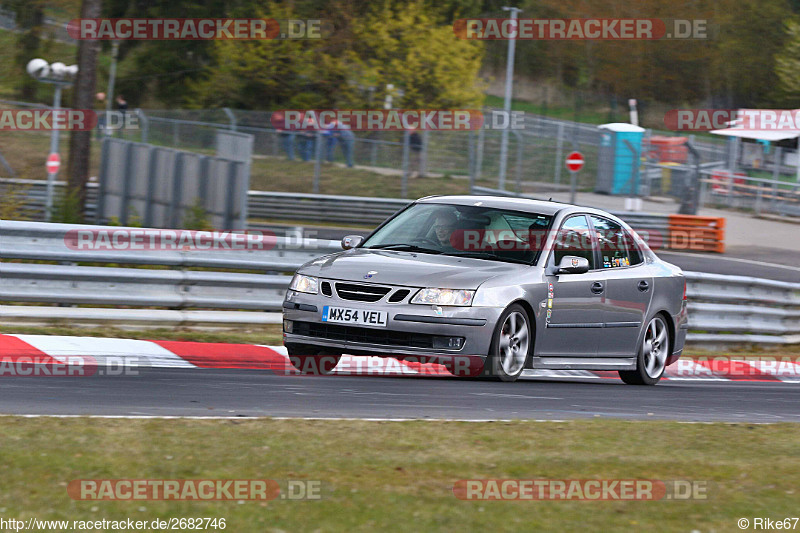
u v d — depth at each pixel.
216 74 140.00
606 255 33.94
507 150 95.69
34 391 24.11
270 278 39.78
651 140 121.62
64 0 139.12
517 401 26.95
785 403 33.19
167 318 37.66
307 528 13.84
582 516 15.13
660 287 35.88
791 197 123.62
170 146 90.50
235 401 24.31
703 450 21.25
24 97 153.75
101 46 147.62
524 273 30.22
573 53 196.38
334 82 135.62
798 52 197.38
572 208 33.59
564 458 19.30
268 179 91.81
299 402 24.67
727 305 49.59
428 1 145.00
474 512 14.98
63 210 59.00
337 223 91.81
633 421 24.28
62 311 36.16
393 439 20.16
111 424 19.94
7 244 35.56
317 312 29.00
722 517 15.59
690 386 36.66
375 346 28.42
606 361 33.56
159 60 145.88
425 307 28.25
